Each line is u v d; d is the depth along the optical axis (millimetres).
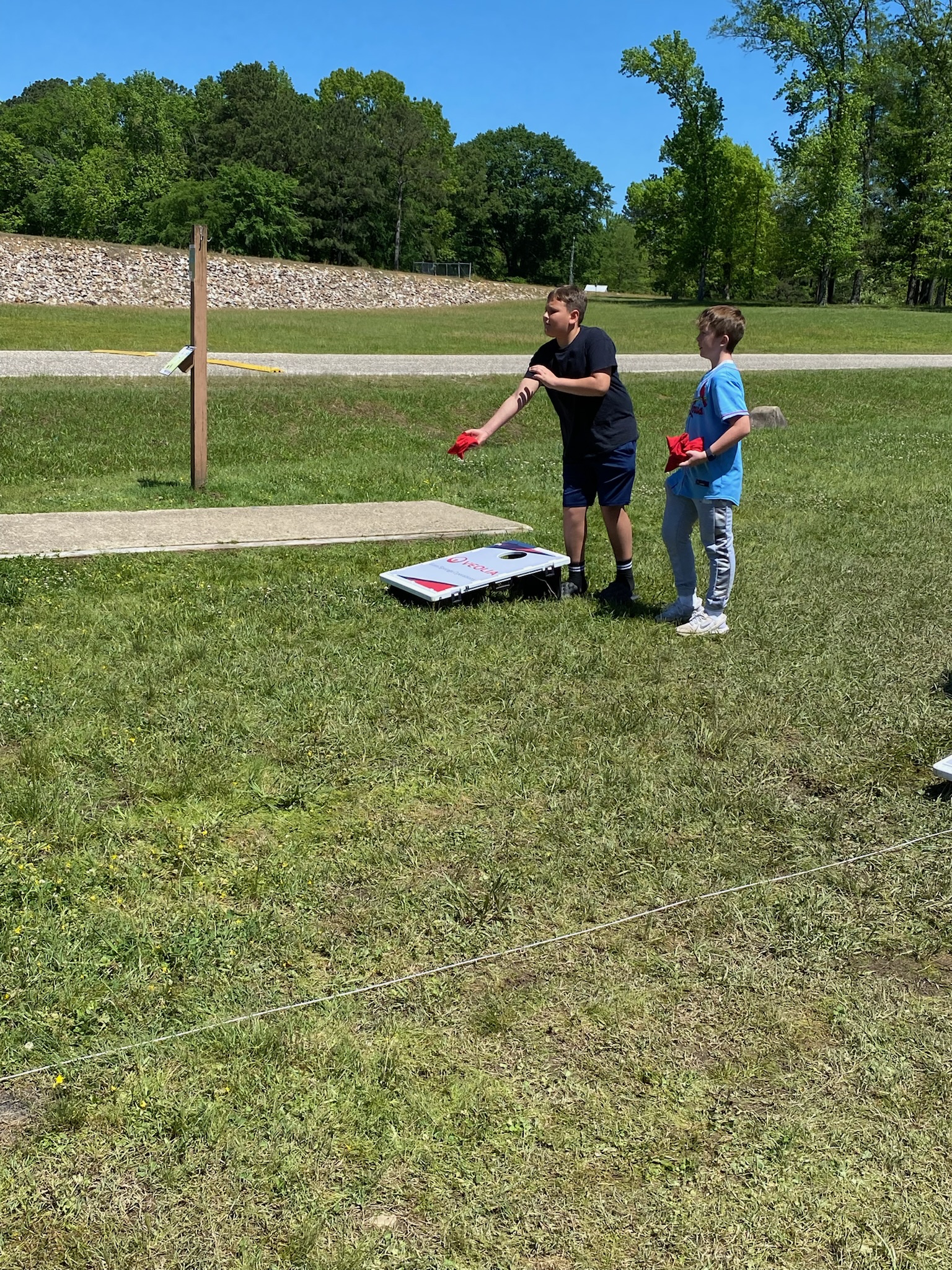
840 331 37188
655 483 11586
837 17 55781
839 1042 2666
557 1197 2182
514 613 6238
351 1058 2545
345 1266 2004
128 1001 2723
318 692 4820
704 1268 2031
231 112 86938
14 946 2912
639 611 6457
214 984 2805
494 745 4344
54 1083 2453
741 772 4211
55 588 6203
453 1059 2566
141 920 3092
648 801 3918
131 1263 2014
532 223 104125
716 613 6023
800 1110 2428
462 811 3826
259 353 22219
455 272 83562
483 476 11570
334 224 82438
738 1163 2273
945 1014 2779
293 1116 2371
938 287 78625
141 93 93188
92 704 4586
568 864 3467
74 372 16750
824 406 19188
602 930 3127
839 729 4668
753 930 3146
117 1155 2260
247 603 6168
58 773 3945
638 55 62375
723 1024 2719
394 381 17594
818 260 58906
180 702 4645
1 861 3334
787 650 5750
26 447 11188
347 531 7930
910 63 56438
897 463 13000
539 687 5043
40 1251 2037
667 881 3383
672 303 57469
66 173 80250
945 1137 2359
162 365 18719
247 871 3367
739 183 70125
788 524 9250
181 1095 2428
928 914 3258
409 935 3053
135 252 40000
